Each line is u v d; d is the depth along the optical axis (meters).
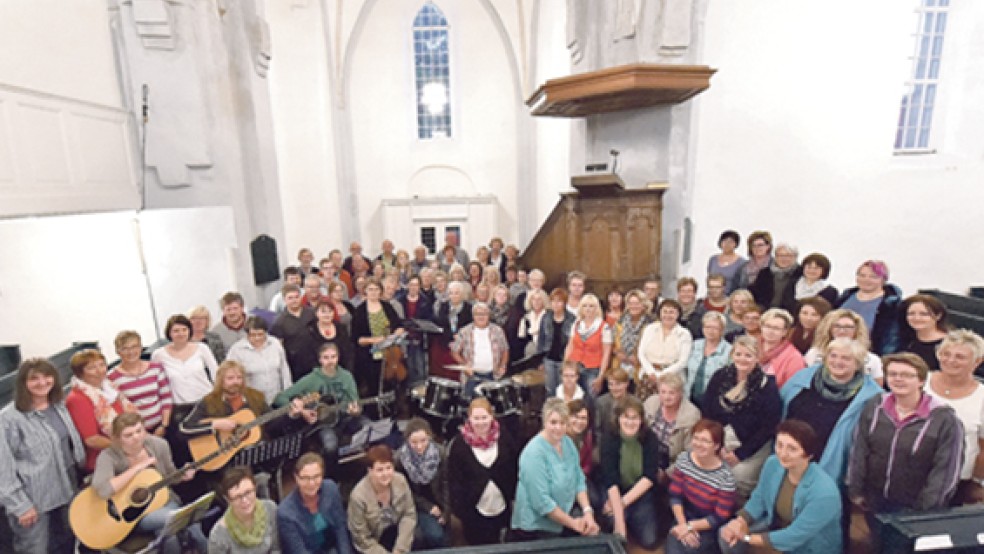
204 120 6.52
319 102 11.78
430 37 12.46
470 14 12.24
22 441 2.73
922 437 2.48
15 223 5.65
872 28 6.85
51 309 5.89
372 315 5.02
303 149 11.67
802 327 3.85
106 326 6.09
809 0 6.74
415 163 12.77
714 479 2.98
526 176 12.72
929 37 7.55
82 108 5.47
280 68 11.12
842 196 7.26
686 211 6.97
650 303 4.57
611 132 7.32
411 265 8.06
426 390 4.07
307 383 3.83
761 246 4.97
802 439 2.48
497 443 3.28
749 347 3.18
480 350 4.57
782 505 2.73
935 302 3.31
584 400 3.66
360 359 4.88
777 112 7.01
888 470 2.58
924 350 3.32
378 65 12.29
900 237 7.40
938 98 7.71
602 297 6.20
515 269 7.71
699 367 3.86
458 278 6.61
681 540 2.98
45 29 5.40
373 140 12.54
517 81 12.40
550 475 2.97
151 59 6.29
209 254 6.38
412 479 3.26
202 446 3.30
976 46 7.35
